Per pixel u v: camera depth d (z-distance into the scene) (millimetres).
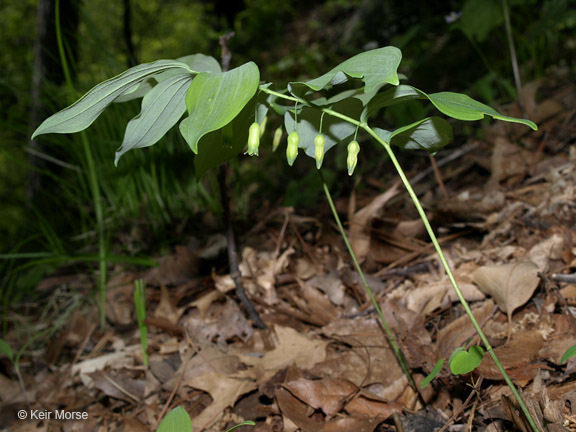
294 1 2191
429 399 278
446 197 480
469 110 192
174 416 198
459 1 981
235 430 297
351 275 404
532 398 242
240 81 191
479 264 373
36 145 742
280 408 283
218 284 415
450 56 820
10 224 1044
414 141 255
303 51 1400
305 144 267
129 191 557
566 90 612
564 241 360
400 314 331
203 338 375
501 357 273
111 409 356
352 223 434
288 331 339
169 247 531
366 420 268
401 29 1227
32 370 439
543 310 311
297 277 423
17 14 1689
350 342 324
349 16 1820
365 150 666
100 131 541
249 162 734
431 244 417
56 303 526
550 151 509
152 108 219
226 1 1762
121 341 429
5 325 513
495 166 490
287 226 506
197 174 261
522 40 712
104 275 459
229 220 340
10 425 372
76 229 658
